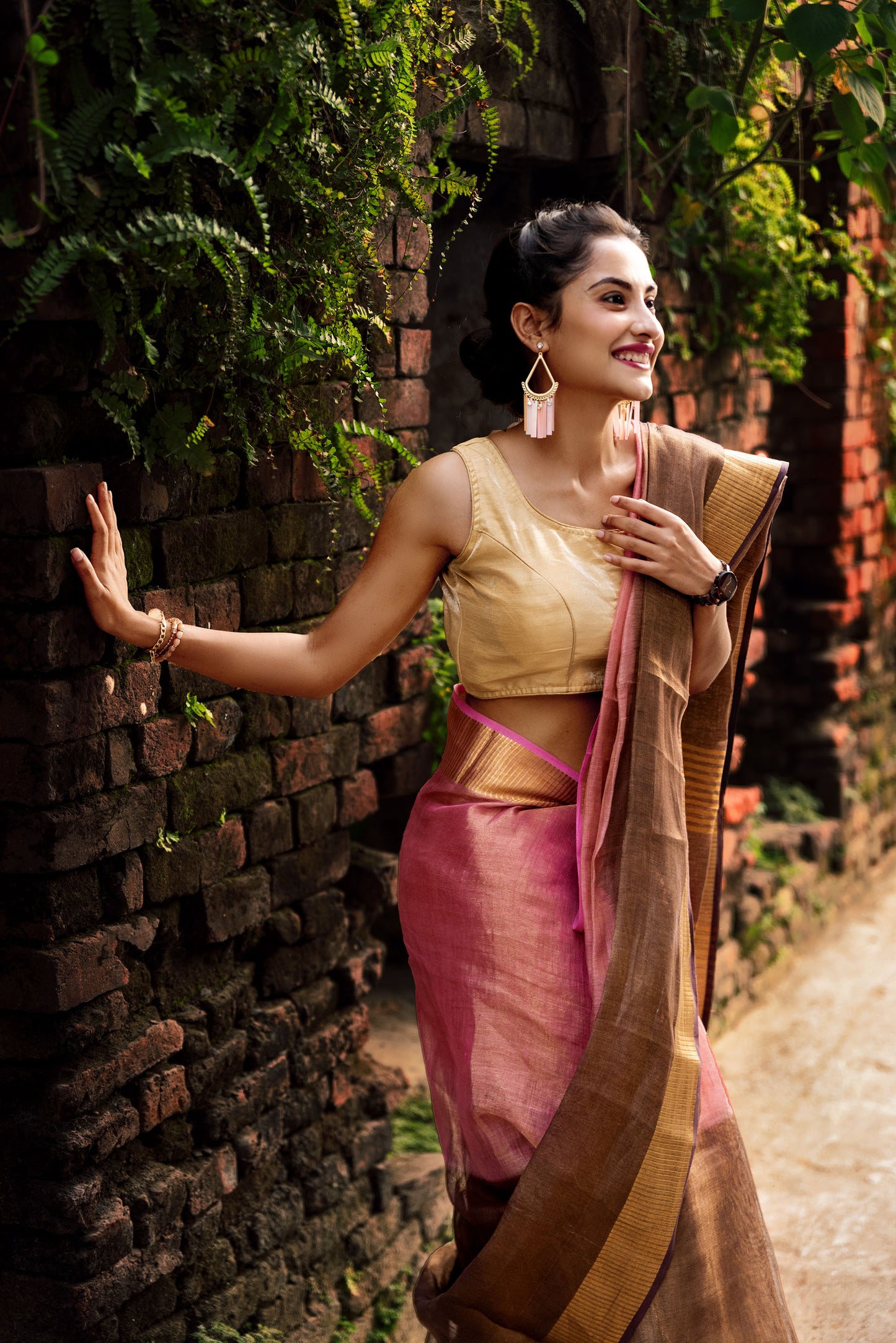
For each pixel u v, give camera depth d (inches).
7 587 74.7
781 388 202.2
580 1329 80.4
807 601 209.5
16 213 70.4
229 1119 93.4
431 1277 88.2
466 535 84.4
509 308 86.4
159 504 82.4
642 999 80.0
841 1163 141.0
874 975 188.1
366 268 91.2
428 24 93.7
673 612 85.4
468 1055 82.3
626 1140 79.1
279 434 91.7
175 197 72.7
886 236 210.1
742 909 178.7
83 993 79.6
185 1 72.9
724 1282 83.3
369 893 114.2
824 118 183.3
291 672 85.0
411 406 109.0
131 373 76.3
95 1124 81.1
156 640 79.7
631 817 82.5
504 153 123.0
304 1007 103.3
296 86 76.8
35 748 75.7
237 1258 95.6
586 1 126.7
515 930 82.2
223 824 92.1
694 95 127.6
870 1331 115.3
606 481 86.6
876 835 228.2
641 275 82.9
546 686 84.2
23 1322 81.7
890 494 224.8
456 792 86.8
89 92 70.0
